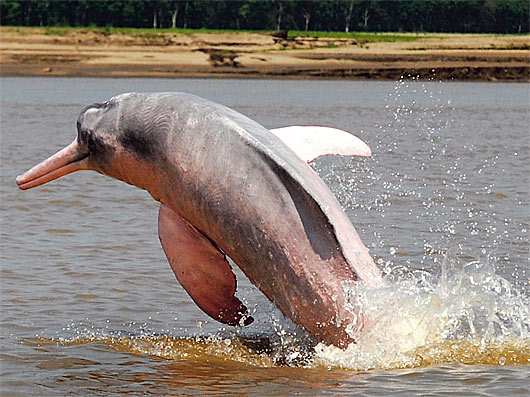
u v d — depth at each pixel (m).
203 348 13.19
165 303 15.59
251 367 12.32
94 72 111.81
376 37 129.88
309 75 112.69
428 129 46.50
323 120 51.75
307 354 12.59
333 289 11.79
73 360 12.62
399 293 12.38
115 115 12.64
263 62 118.75
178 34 125.81
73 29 126.00
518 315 13.62
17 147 37.22
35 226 21.64
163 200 12.60
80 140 13.12
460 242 19.50
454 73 110.75
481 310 14.09
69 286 16.52
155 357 12.79
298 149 12.27
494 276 13.99
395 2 158.75
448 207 23.45
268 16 162.75
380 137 42.19
